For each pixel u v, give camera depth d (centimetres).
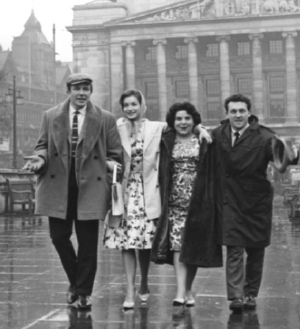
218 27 11019
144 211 1149
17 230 2583
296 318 1040
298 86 11588
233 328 974
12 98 7006
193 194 1118
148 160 1153
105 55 11712
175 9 11169
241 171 1106
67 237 1157
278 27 10881
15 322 1016
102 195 1131
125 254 1141
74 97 1141
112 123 1162
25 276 1457
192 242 1113
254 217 1112
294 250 1916
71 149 1141
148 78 11925
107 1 12031
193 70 11081
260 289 1295
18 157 11344
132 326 989
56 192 1138
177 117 1143
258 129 1127
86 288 1116
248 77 11738
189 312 1087
